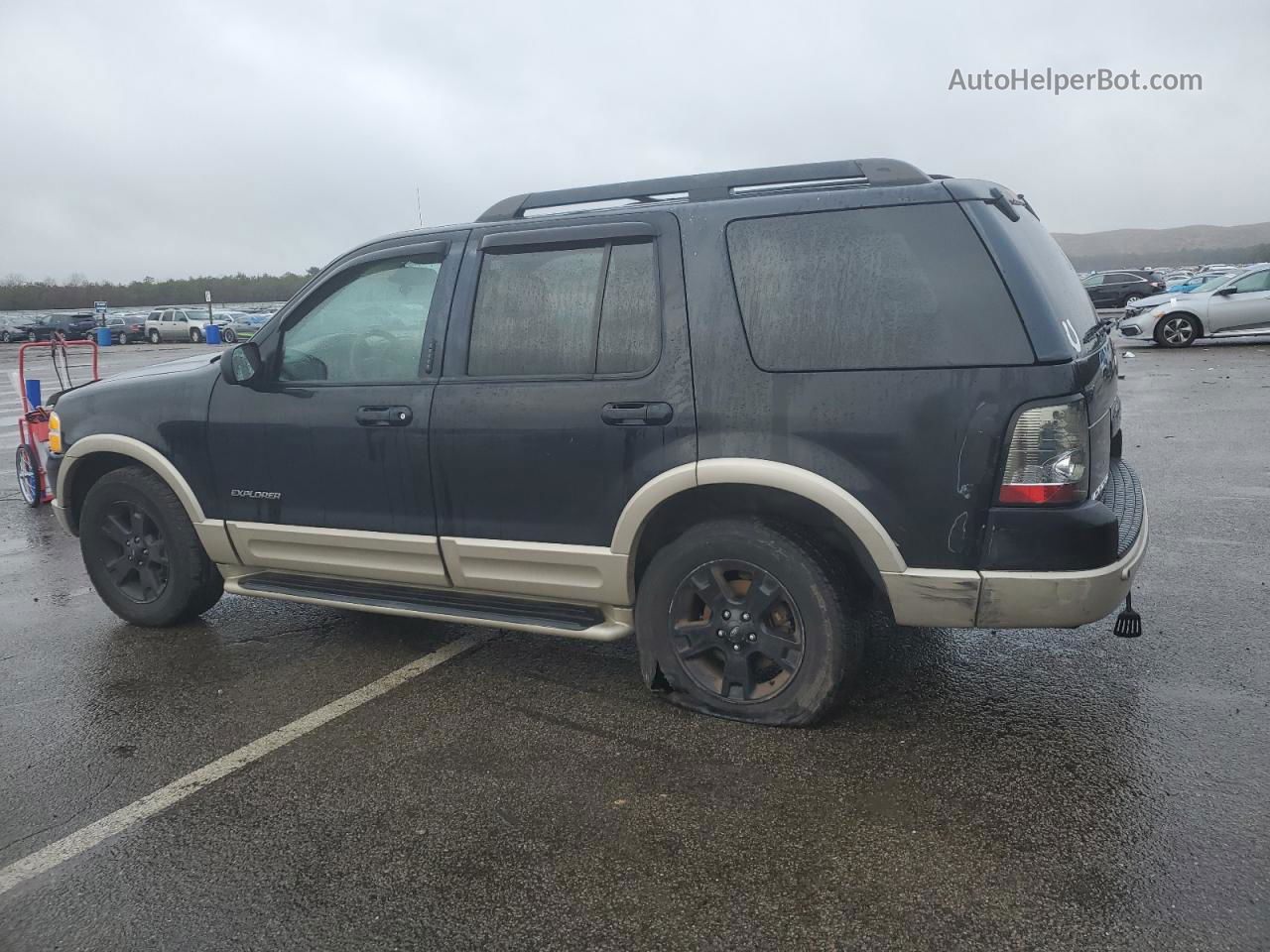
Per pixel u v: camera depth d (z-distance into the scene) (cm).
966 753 325
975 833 277
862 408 311
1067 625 303
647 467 341
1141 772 307
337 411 402
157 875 275
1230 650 402
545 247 366
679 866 268
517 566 375
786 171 338
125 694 406
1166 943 228
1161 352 1825
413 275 399
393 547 397
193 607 475
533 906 254
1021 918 240
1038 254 327
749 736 342
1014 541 299
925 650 418
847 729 345
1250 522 600
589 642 446
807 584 329
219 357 465
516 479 367
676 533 368
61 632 492
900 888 254
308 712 380
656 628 359
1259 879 250
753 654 348
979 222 305
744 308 329
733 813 293
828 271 320
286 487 420
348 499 406
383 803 308
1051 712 353
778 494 330
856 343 313
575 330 358
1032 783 303
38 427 833
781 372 321
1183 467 777
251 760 342
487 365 374
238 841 290
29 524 775
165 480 455
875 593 360
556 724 359
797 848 274
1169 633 424
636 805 300
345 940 244
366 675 415
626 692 386
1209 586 483
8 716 389
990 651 414
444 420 377
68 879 275
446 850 281
